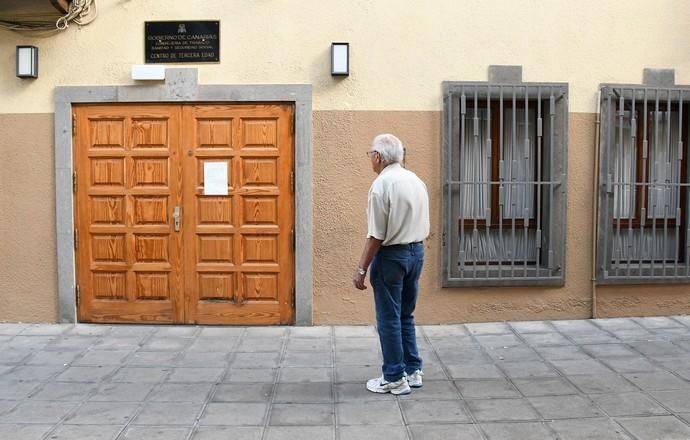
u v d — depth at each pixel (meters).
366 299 6.35
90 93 6.20
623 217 6.58
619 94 6.33
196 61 6.21
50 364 5.28
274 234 6.28
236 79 6.21
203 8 6.20
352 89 6.24
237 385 4.82
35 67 6.18
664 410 4.32
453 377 4.98
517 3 6.30
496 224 6.46
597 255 6.43
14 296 6.36
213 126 6.23
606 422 4.14
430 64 6.28
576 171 6.42
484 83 6.24
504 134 6.45
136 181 6.27
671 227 6.62
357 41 6.24
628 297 6.54
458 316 6.40
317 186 6.27
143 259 6.30
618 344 5.73
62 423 4.16
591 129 6.41
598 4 6.36
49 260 6.33
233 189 6.25
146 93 6.19
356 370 5.14
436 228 6.35
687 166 6.56
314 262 6.30
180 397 4.59
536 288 6.45
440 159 6.30
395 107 6.27
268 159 6.25
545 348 5.65
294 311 6.32
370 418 4.23
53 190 6.29
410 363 4.78
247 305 6.32
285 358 5.43
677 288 6.57
